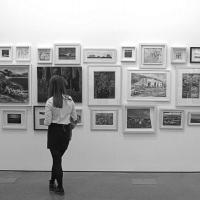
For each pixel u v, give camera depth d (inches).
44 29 204.7
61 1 203.6
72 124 168.7
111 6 203.0
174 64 204.4
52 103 160.2
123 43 203.9
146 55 203.5
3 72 207.2
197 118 206.1
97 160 208.8
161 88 205.0
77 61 204.5
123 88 205.9
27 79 206.7
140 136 207.6
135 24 203.2
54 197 162.6
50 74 204.7
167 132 207.2
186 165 207.8
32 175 201.3
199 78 204.1
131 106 205.2
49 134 163.9
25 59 205.8
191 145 207.2
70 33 204.4
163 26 202.7
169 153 207.6
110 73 204.8
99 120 207.3
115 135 207.9
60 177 165.3
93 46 204.5
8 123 209.8
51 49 204.1
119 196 163.6
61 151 165.5
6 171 210.1
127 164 208.5
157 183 184.5
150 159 207.8
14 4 204.7
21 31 205.3
